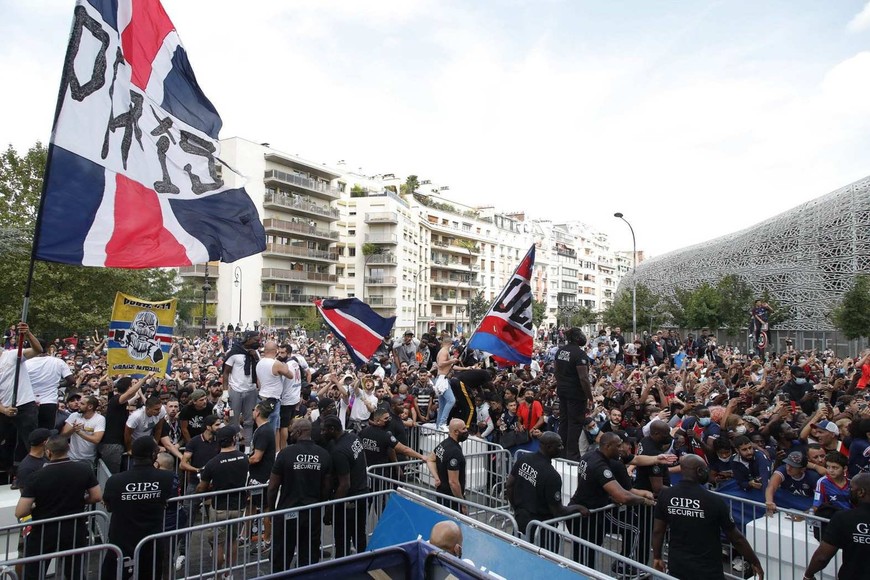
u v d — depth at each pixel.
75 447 7.86
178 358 19.73
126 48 6.26
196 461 7.50
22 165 32.34
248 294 56.53
